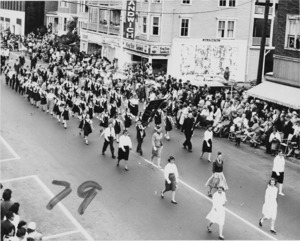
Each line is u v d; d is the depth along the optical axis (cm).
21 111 3288
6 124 2892
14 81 4103
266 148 2553
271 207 1572
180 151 2480
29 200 1744
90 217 1623
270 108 3041
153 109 2812
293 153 2492
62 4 7200
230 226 1611
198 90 3322
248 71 4953
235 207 1777
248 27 4875
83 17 6481
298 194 1966
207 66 4816
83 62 5038
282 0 3259
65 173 2056
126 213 1669
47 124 2956
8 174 2014
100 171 2102
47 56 5784
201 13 4703
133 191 1878
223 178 1862
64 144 2519
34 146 2456
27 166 2131
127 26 4806
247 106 2931
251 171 2220
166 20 4625
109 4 5459
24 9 7869
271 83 3316
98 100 3134
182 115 2922
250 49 4919
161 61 4834
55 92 3378
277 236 1555
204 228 1580
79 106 3122
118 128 2605
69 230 1519
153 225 1581
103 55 5622
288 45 3247
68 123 3009
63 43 6431
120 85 3816
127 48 5038
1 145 2444
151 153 2412
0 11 8650
